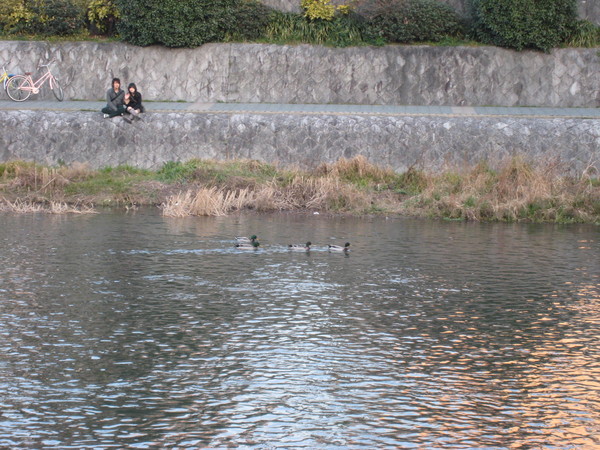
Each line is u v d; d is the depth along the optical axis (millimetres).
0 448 9508
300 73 34031
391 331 13680
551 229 23781
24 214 24312
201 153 29000
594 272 18016
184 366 11961
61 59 34281
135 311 14500
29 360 12094
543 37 33125
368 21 34156
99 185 27047
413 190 27094
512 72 33500
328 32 34594
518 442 9852
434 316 14555
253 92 34156
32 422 10164
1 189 26484
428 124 28672
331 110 31766
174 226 22656
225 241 20641
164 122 29141
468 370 12008
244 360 12234
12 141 29000
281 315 14422
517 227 24047
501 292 16219
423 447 9695
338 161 28047
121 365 11961
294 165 28422
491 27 33406
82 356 12289
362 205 25984
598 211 25297
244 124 29094
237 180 27000
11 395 10891
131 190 26781
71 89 34250
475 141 28406
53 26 35156
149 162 28953
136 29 34000
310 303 15188
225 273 17328
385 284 16688
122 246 19734
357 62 33812
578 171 27938
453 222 24797
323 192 26312
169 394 11008
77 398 10844
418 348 12883
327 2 35094
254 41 34656
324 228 22984
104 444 9648
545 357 12578
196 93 34250
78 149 28953
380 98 33781
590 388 11414
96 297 15320
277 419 10344
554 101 33531
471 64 33500
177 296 15484
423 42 34406
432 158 28406
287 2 35562
